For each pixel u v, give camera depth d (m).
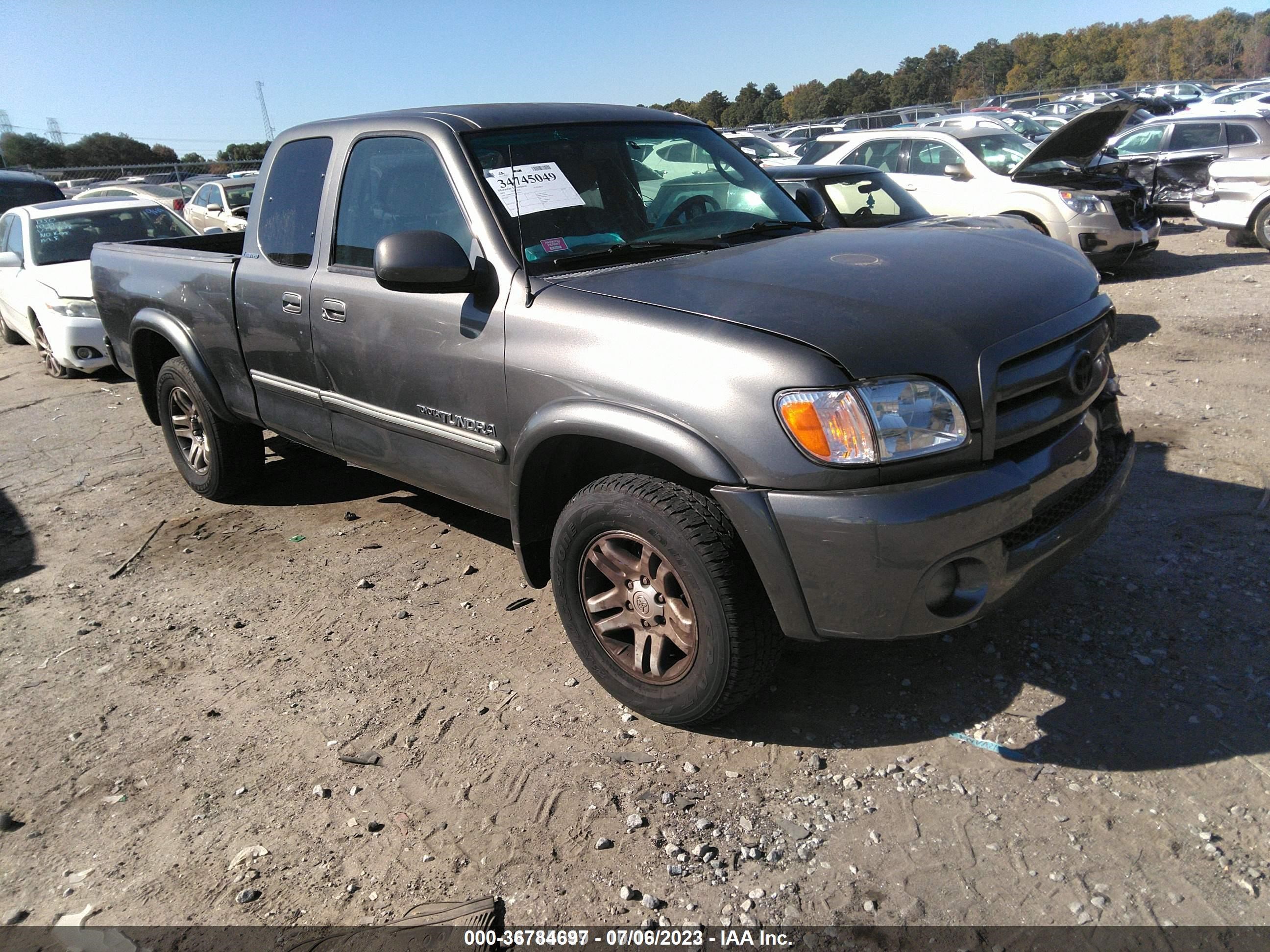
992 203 9.73
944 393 2.29
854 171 7.87
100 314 5.33
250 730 3.00
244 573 4.16
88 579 4.21
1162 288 9.27
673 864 2.30
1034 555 2.46
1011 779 2.52
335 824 2.54
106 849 2.51
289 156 3.96
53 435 6.61
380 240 2.93
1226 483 4.27
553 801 2.57
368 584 3.96
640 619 2.77
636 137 3.61
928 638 3.21
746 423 2.32
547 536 3.18
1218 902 2.08
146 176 26.12
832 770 2.62
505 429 2.98
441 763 2.76
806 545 2.30
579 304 2.73
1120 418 3.06
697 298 2.59
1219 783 2.44
